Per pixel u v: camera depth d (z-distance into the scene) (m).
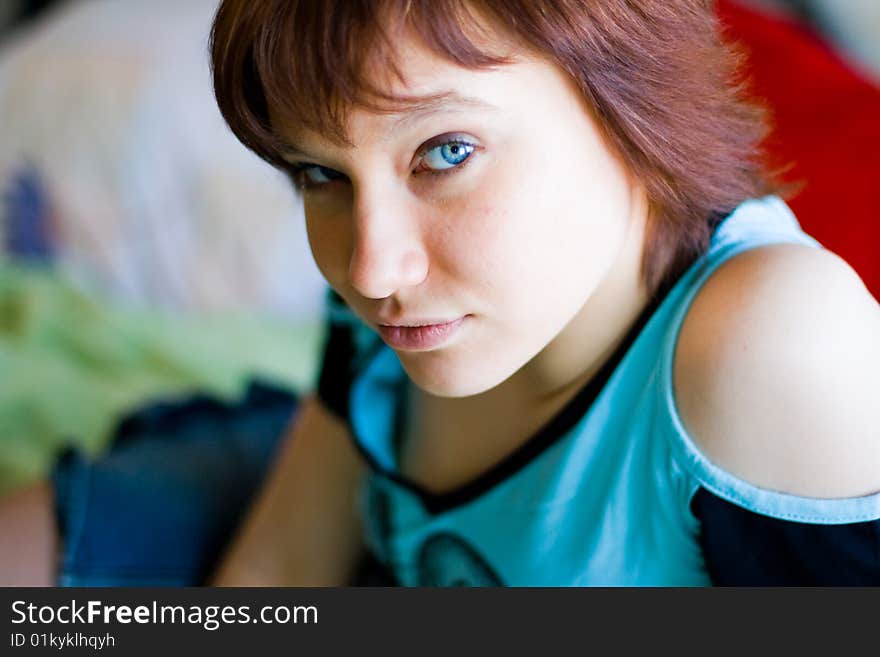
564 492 0.64
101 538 0.88
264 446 0.99
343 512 0.87
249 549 0.88
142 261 1.56
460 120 0.50
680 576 0.65
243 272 1.54
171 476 0.94
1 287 1.48
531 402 0.65
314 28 0.48
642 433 0.61
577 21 0.51
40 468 1.15
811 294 0.55
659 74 0.56
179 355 1.37
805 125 1.07
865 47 1.48
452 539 0.72
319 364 0.81
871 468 0.54
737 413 0.55
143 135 1.57
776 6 1.49
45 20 1.95
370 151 0.51
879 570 0.55
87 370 1.33
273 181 1.53
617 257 0.60
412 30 0.48
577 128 0.54
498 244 0.52
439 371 0.57
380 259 0.52
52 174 1.59
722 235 0.62
